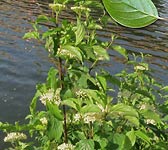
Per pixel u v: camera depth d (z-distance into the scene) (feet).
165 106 13.20
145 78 15.48
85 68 11.60
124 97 13.09
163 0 98.37
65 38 9.89
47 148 11.09
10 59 46.52
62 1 9.78
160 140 12.80
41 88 10.57
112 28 66.69
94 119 8.89
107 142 9.36
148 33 67.10
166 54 55.31
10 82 39.04
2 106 32.86
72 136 11.35
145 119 12.10
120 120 11.28
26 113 32.14
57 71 10.39
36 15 71.77
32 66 44.73
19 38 55.72
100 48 10.61
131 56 52.60
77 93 10.02
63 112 10.75
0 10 72.79
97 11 72.13
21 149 11.73
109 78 11.70
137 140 12.25
